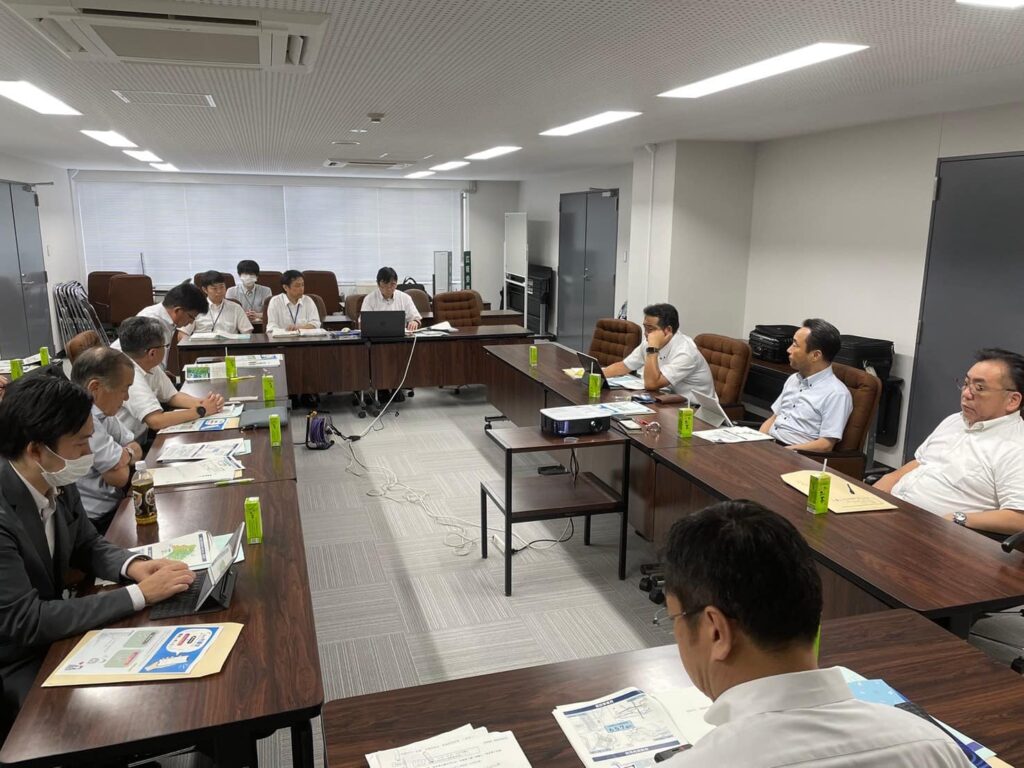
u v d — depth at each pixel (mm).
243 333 6105
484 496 3406
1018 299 3955
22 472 1661
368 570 3322
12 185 7309
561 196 9656
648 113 4352
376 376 6039
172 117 4617
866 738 728
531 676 1382
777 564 781
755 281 6168
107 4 2152
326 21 2340
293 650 1479
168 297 4422
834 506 2297
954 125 4270
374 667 2586
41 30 2389
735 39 2566
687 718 1252
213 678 1383
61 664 1420
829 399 3342
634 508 3281
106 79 3348
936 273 4426
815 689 762
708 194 6004
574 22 2357
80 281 10109
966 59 2871
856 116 4469
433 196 11547
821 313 5434
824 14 2258
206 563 1834
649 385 4051
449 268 11086
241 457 2742
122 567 1773
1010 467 2436
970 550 1991
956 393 4363
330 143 6148
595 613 2963
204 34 2443
